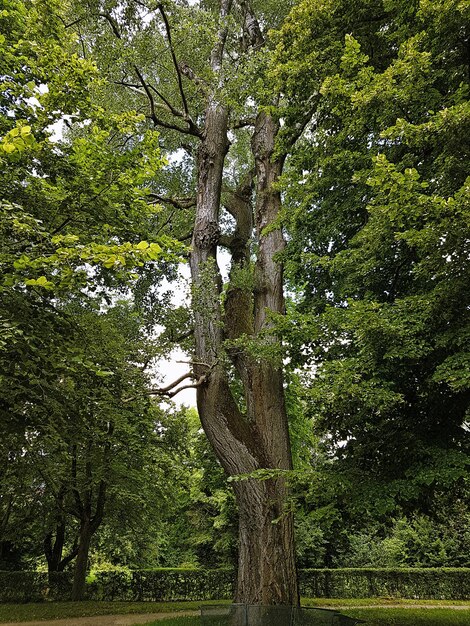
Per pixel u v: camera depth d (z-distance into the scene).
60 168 6.25
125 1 10.69
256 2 13.88
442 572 18.08
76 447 13.27
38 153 5.80
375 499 5.80
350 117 7.55
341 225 8.90
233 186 15.61
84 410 7.88
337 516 6.13
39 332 5.88
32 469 10.85
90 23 11.21
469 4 5.75
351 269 7.87
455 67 7.05
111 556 22.77
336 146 8.38
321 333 7.00
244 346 8.91
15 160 4.80
